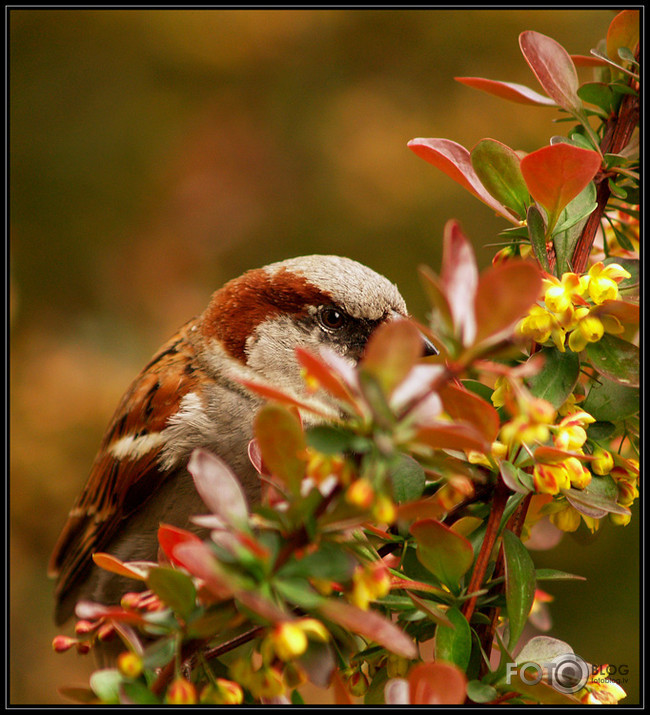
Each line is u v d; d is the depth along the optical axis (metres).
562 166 3.00
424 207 10.99
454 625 2.87
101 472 6.64
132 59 11.66
